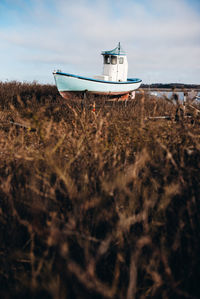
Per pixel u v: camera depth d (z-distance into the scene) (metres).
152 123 2.82
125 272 1.81
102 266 1.88
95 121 3.67
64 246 1.34
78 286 1.51
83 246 1.76
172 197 2.07
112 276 1.87
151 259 1.69
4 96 9.85
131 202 2.03
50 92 13.54
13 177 2.51
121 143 2.99
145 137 2.79
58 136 2.97
